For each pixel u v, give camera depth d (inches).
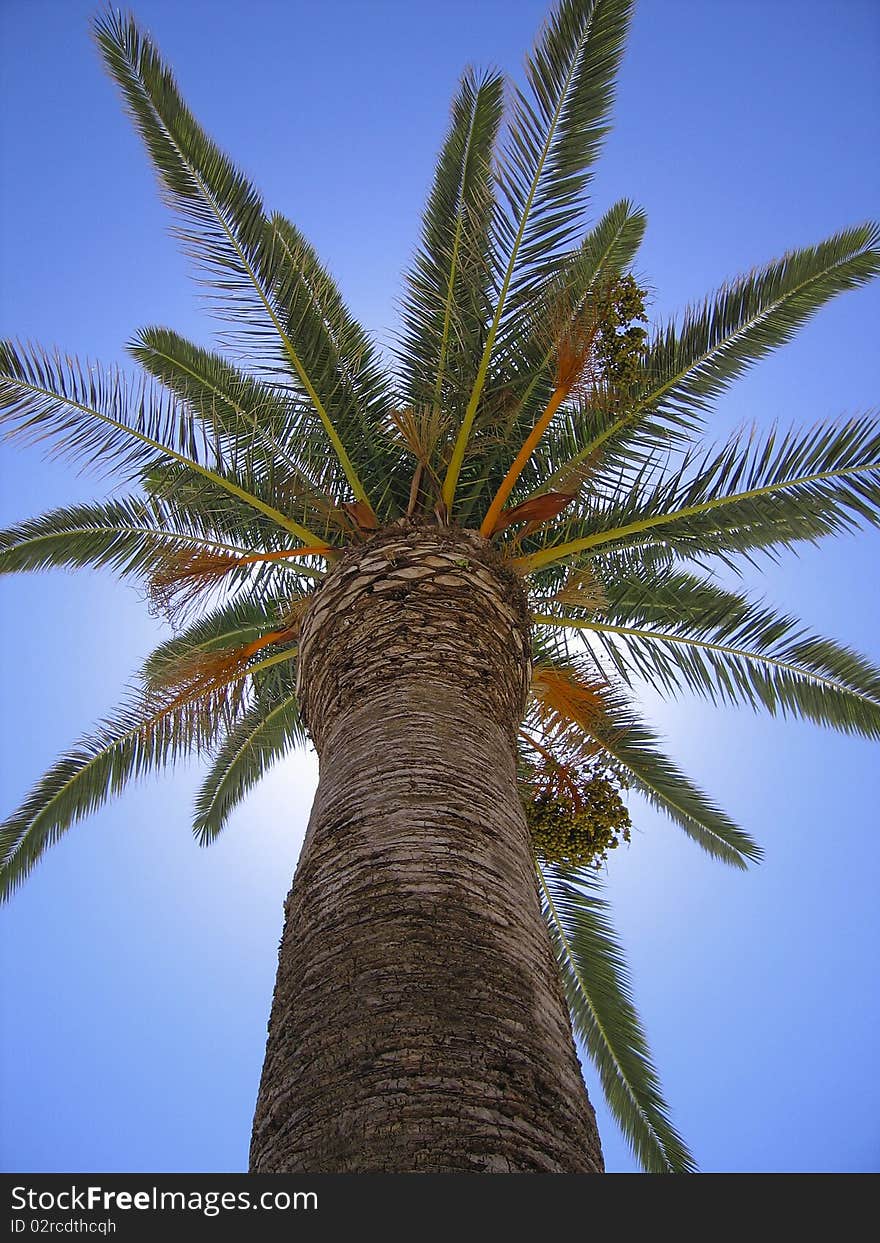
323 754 197.0
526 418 320.8
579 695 306.8
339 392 324.5
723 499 302.8
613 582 329.1
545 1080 118.2
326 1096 113.4
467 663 203.8
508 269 300.2
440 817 153.9
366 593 222.4
